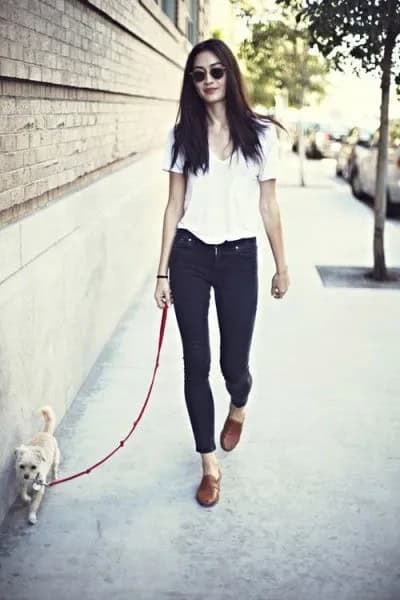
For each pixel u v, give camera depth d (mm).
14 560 3879
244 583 3727
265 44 19594
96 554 3951
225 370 4844
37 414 4859
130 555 3949
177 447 5230
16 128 4641
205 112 4371
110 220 7328
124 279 8305
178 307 4520
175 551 3992
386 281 10156
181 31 15602
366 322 8273
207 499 4453
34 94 5051
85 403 5945
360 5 9125
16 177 4680
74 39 6125
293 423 5633
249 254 4539
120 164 8844
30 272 4719
